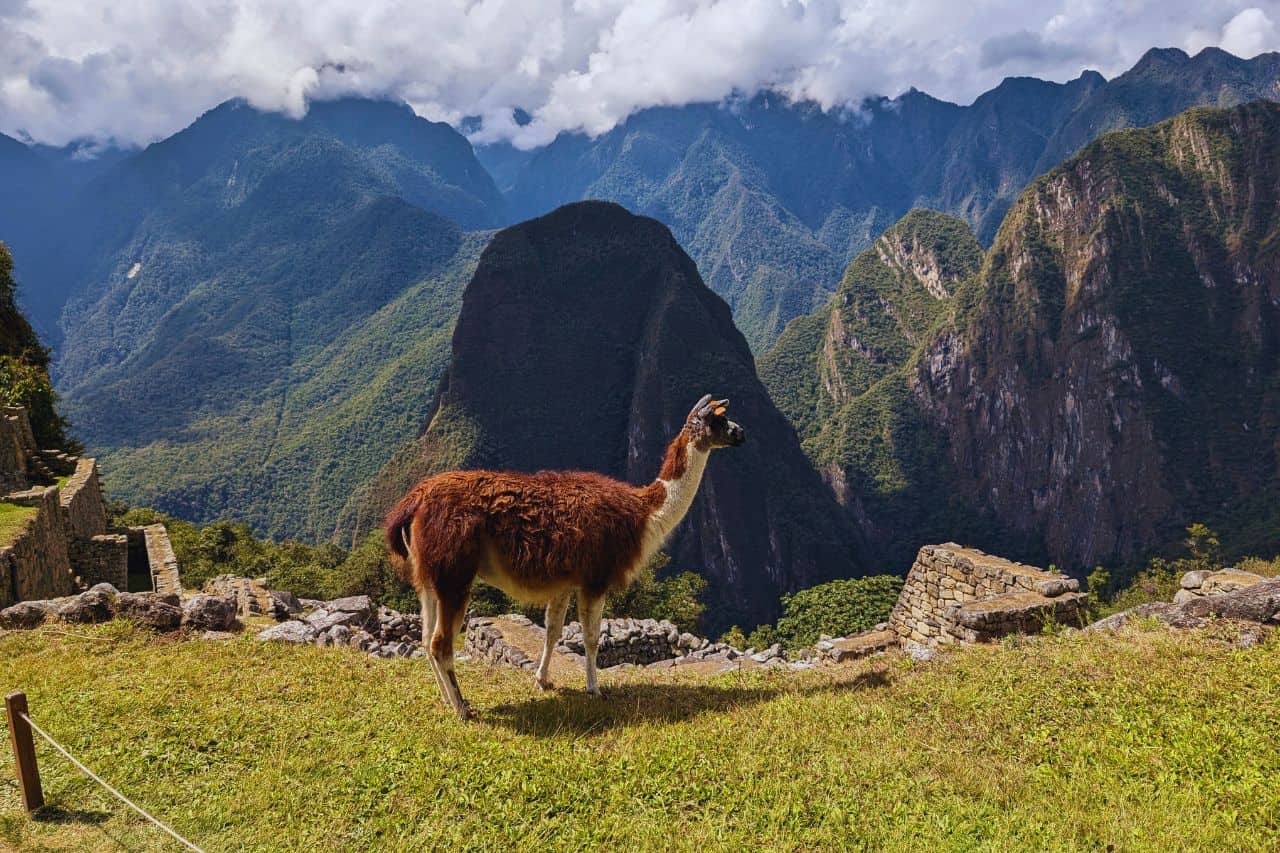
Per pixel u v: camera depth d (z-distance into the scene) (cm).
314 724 648
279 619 1139
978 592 1181
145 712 662
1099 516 16100
